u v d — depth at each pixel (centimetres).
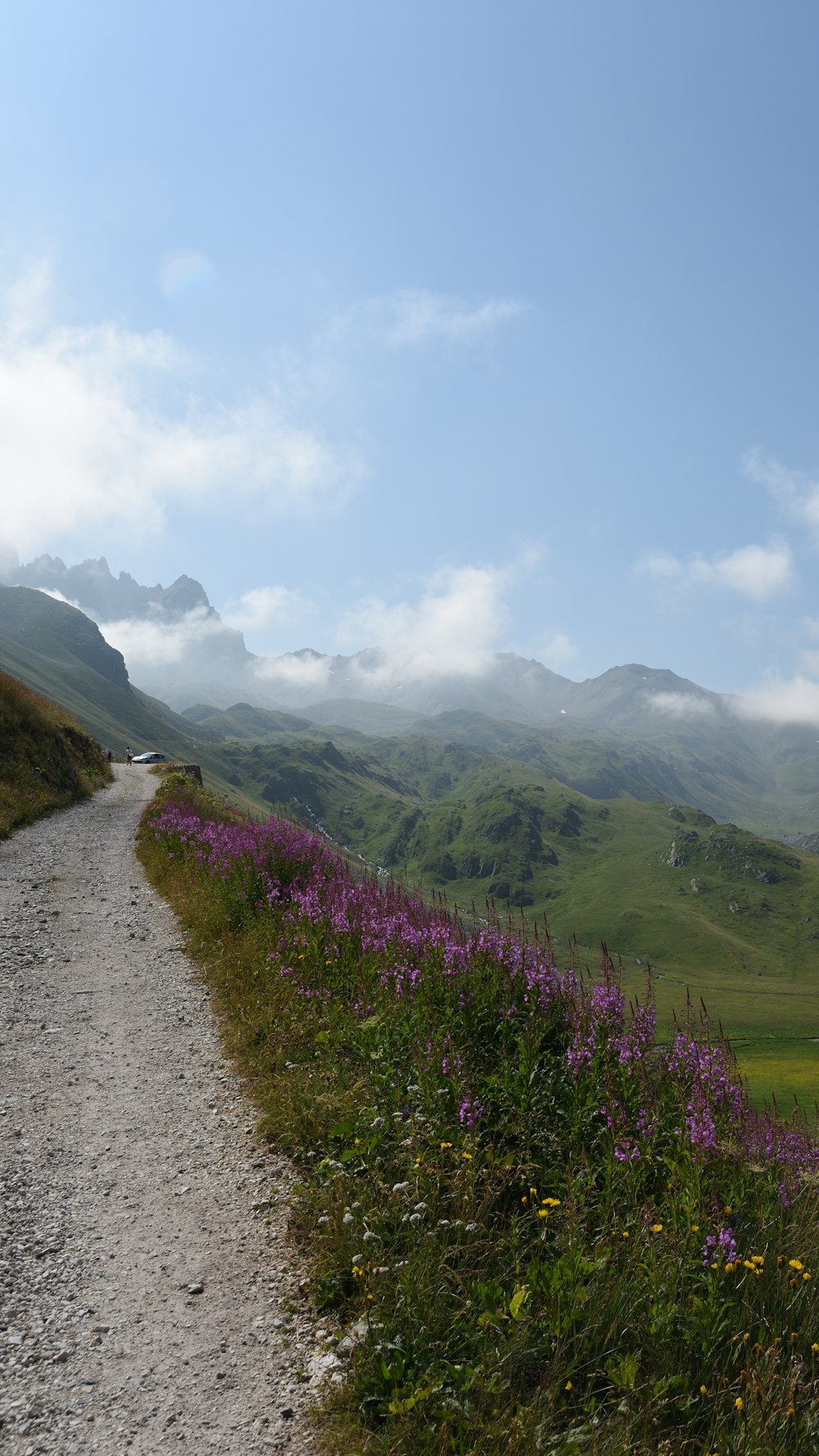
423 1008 901
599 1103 696
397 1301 521
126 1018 1198
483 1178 631
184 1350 522
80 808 3947
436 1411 438
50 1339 531
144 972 1449
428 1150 668
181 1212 688
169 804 3866
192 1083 962
